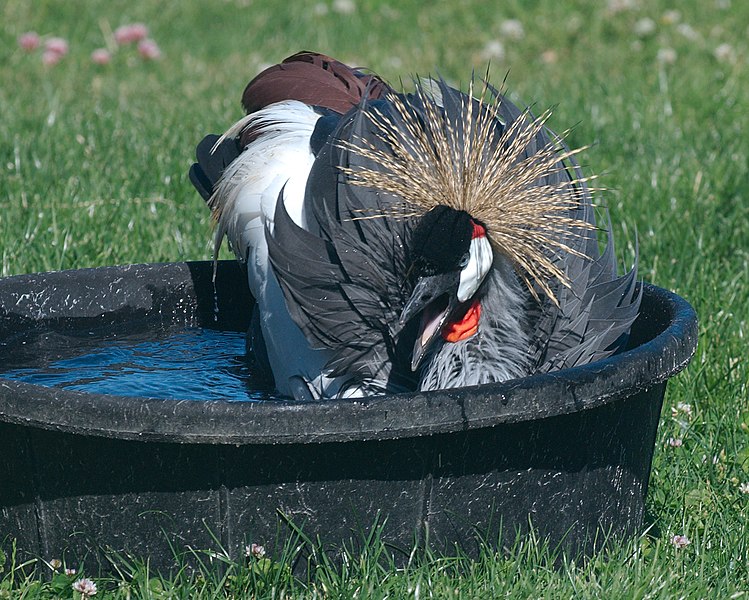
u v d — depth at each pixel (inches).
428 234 236.1
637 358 224.5
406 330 257.0
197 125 551.8
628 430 238.4
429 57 710.5
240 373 300.8
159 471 214.1
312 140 293.0
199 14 806.5
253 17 798.5
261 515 217.0
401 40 751.7
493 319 258.4
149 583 219.6
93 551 224.4
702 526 262.8
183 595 217.9
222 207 301.7
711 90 617.9
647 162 506.0
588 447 230.7
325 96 318.7
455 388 210.2
